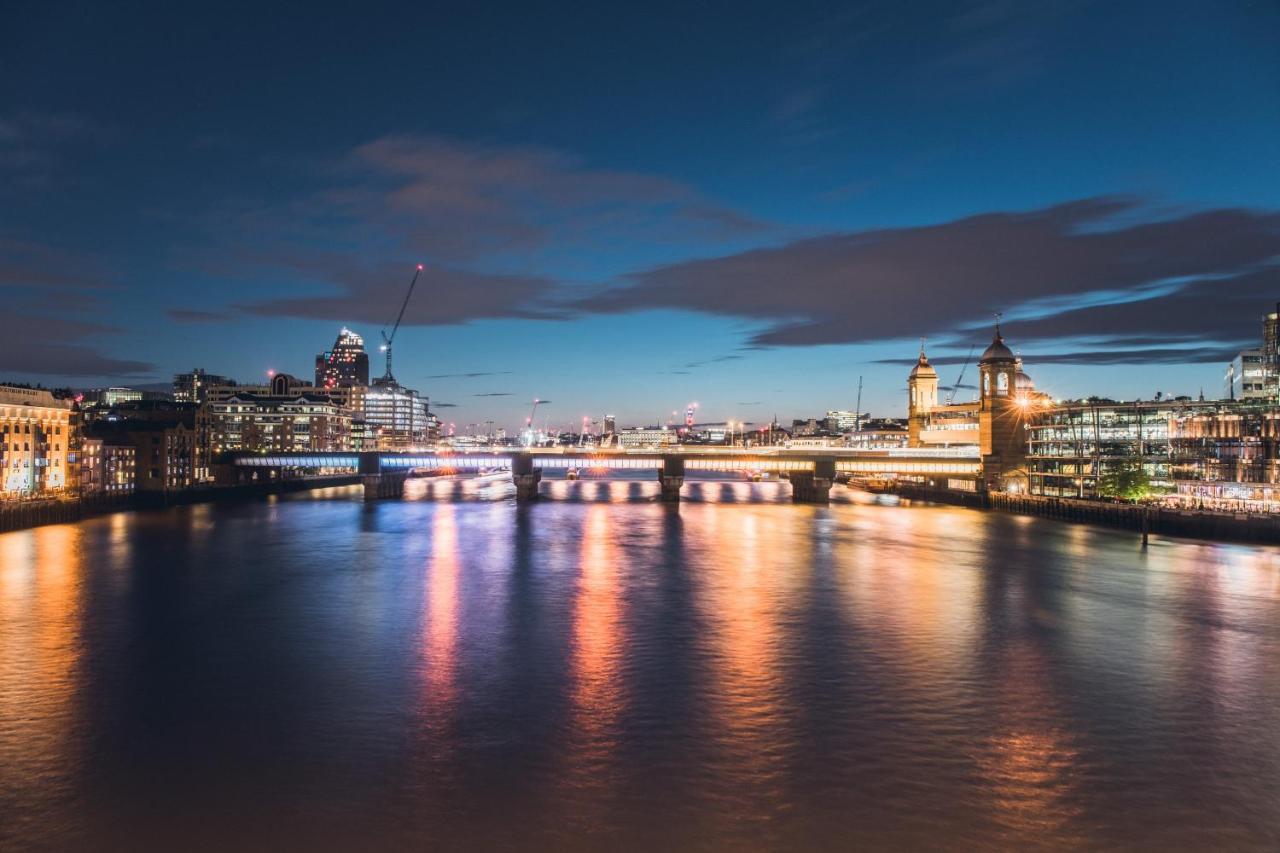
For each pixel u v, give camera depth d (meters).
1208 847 38.03
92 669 63.16
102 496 188.62
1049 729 51.22
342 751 47.69
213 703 55.53
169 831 39.06
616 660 65.69
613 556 123.88
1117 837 38.81
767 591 95.06
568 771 45.12
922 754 47.44
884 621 79.56
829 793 42.78
